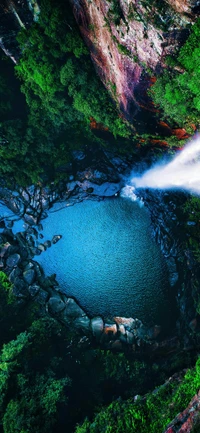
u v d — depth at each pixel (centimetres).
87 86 2023
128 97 1823
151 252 2941
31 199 3067
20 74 2250
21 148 2695
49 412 1953
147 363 2611
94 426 1859
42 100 2359
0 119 2575
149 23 1315
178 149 2155
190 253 2702
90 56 1870
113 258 3002
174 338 2688
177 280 2822
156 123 1923
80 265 3030
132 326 2792
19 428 1862
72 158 2938
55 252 3075
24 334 2300
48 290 2934
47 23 1798
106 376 2470
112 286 2947
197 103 1415
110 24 1492
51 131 2684
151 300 2858
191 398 1538
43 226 3136
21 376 2100
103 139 2611
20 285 2873
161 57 1412
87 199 3100
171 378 1984
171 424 1353
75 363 2502
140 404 1819
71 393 2258
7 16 1869
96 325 2788
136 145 2464
